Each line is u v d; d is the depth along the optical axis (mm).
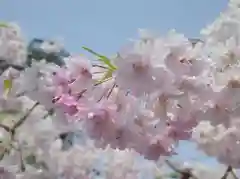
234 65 343
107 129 348
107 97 342
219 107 350
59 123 355
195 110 343
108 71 342
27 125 536
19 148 533
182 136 354
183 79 318
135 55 306
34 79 388
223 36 379
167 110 334
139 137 354
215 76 342
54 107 350
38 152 569
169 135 356
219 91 345
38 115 532
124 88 312
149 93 312
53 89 349
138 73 309
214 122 353
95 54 346
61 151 594
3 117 521
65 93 343
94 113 338
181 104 335
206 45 359
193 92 325
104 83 342
